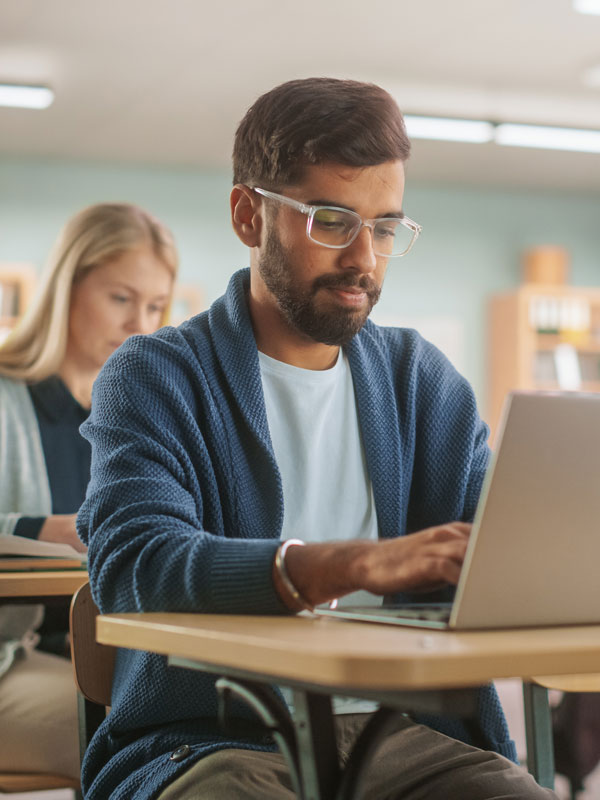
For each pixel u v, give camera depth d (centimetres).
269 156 126
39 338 234
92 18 487
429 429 143
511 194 790
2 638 196
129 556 101
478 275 781
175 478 116
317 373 137
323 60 543
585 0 475
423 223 773
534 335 756
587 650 69
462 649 66
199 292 699
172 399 123
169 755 107
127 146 675
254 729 113
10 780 160
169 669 114
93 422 124
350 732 120
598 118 638
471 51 536
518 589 80
